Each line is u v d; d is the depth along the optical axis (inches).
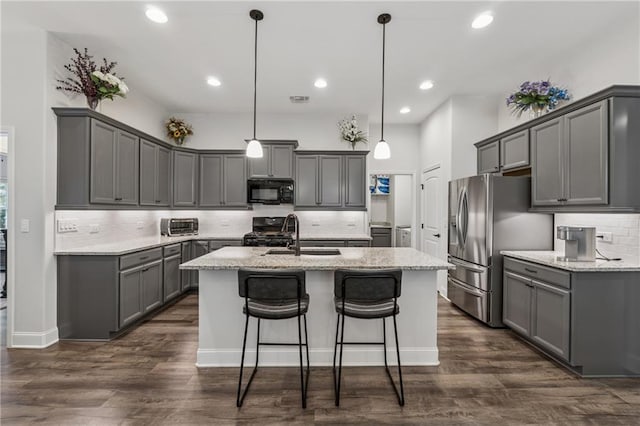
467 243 149.4
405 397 86.0
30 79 112.4
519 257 121.0
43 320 114.2
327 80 155.6
